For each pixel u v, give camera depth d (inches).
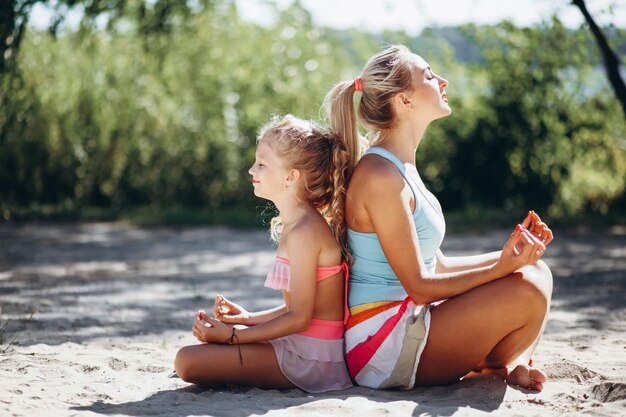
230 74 621.0
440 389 130.0
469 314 124.3
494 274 123.6
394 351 127.6
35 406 118.3
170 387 135.9
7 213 564.7
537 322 125.3
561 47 554.9
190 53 617.6
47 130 580.4
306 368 131.0
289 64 622.5
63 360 152.5
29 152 577.3
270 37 634.8
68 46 572.1
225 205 616.1
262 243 444.1
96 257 372.5
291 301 129.4
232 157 614.2
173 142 614.2
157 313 221.8
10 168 579.2
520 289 123.3
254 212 593.3
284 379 130.7
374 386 130.6
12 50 360.2
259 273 317.4
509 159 573.3
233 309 140.3
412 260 126.6
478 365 135.1
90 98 590.9
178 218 562.6
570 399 123.5
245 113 614.9
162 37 558.6
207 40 625.0
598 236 453.1
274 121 137.7
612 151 567.2
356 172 131.4
